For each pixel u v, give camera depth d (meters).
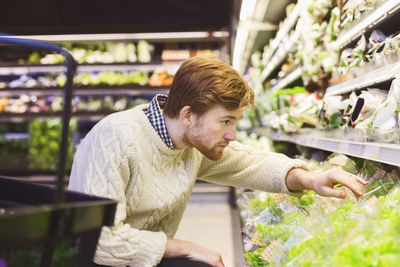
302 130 2.64
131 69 6.13
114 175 1.28
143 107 1.46
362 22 1.87
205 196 5.32
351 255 0.82
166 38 6.06
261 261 1.29
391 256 0.77
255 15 3.42
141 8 7.37
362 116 1.69
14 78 6.32
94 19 7.31
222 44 6.33
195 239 3.73
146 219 1.42
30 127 5.71
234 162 1.59
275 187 1.56
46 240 0.76
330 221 1.14
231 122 1.27
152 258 1.24
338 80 2.20
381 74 1.57
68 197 0.99
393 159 1.21
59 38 5.97
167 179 1.41
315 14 2.67
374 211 1.12
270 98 3.88
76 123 5.74
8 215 0.68
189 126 1.28
